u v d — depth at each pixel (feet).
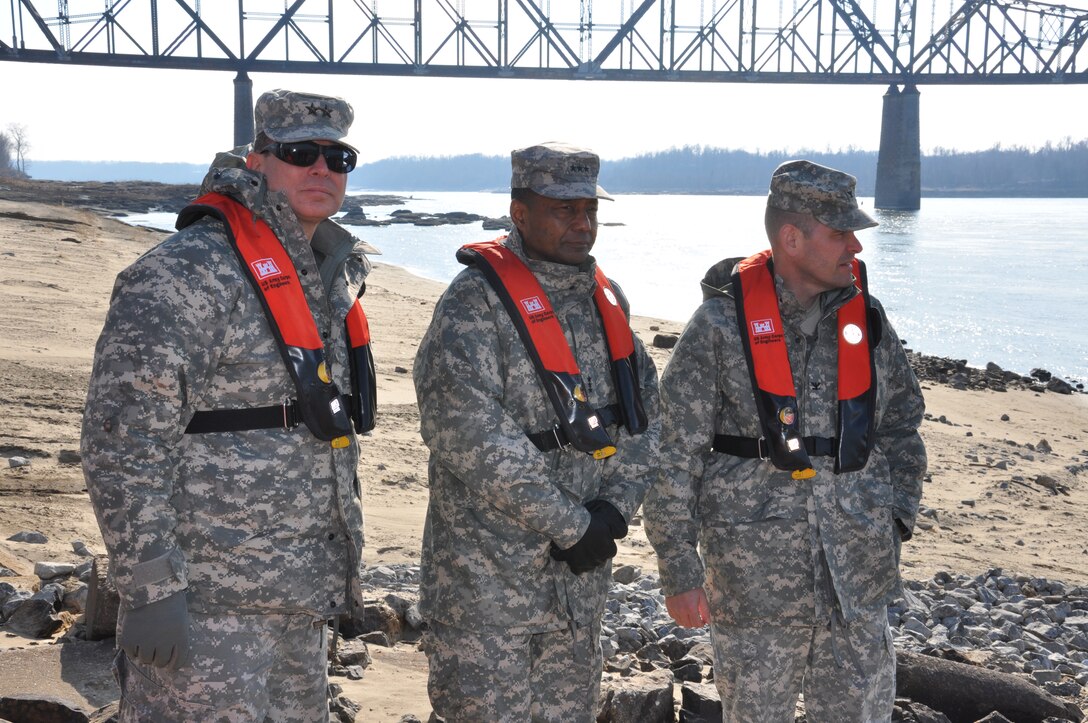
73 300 50.44
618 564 21.17
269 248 8.00
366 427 8.61
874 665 9.72
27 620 13.92
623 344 9.81
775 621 9.59
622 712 11.48
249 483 7.77
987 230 269.64
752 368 9.56
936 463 35.40
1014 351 74.13
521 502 8.78
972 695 13.48
